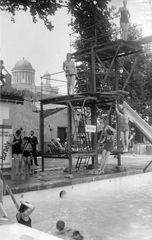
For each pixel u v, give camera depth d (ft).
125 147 41.32
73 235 17.44
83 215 23.02
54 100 38.24
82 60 44.80
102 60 46.19
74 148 47.32
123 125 41.29
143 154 81.05
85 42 55.88
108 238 17.47
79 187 31.40
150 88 89.61
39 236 9.64
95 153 37.27
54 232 18.34
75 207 25.70
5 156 35.12
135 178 38.96
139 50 42.57
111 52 43.04
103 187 34.19
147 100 88.12
